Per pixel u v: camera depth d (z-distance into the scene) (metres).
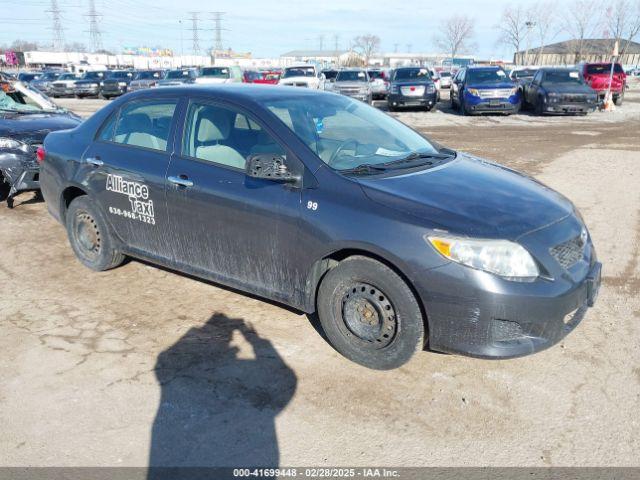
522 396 3.14
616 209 6.87
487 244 2.93
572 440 2.79
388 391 3.20
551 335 3.07
